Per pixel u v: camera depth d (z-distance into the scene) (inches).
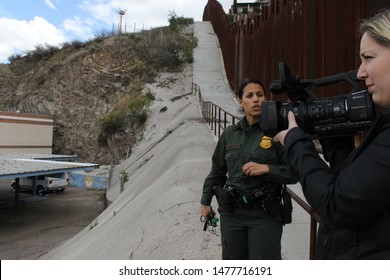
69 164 979.9
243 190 89.7
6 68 1713.8
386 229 44.5
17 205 838.5
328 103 59.1
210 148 423.8
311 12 367.9
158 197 273.6
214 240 162.6
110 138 1151.6
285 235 168.9
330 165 62.4
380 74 47.9
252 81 93.5
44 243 628.4
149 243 185.5
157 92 1189.7
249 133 93.7
